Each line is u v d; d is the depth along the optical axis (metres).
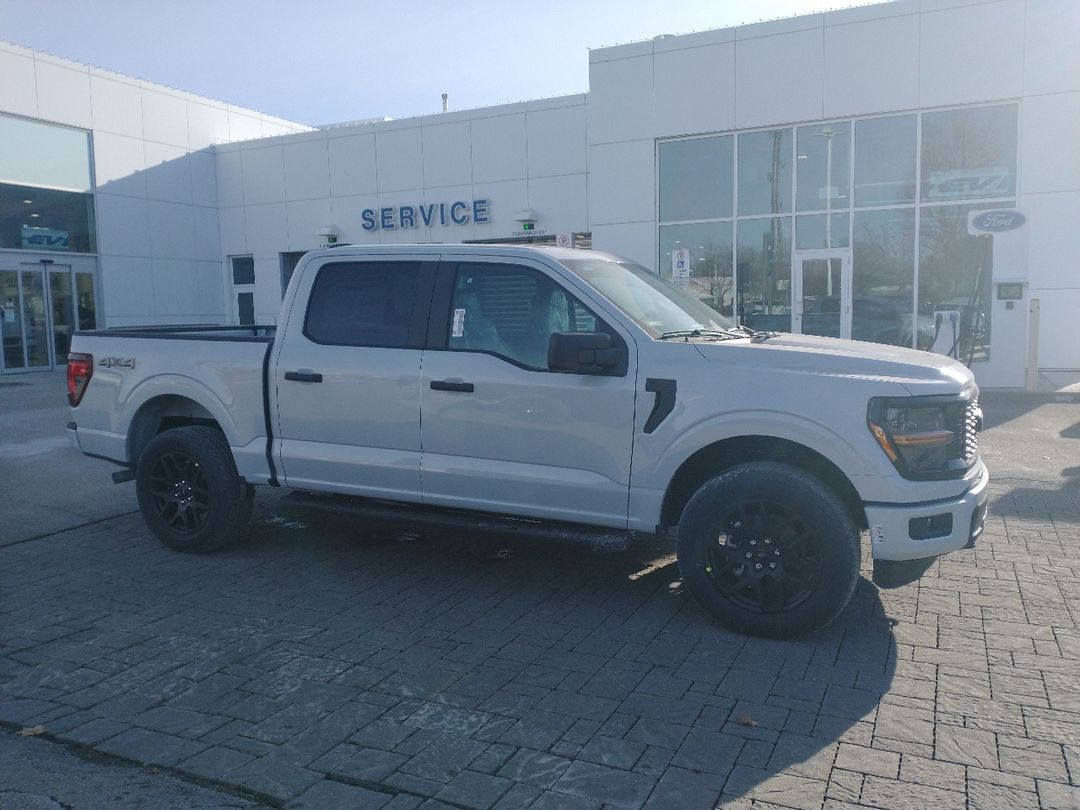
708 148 17.95
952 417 4.80
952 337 15.52
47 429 12.70
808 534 4.70
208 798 3.43
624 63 18.31
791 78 17.06
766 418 4.82
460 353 5.63
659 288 6.12
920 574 5.04
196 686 4.39
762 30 17.19
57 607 5.54
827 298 17.31
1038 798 3.32
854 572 4.66
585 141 22.02
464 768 3.60
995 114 15.91
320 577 6.08
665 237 18.45
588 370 5.08
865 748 3.70
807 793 3.37
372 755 3.71
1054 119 15.51
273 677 4.49
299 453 6.13
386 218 24.66
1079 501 7.74
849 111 16.70
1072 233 15.66
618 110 18.47
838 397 4.73
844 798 3.34
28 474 9.59
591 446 5.25
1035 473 8.85
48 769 3.65
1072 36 15.23
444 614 5.35
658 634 4.99
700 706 4.11
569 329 5.42
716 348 5.11
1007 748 3.69
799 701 4.14
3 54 21.08
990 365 15.70
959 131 16.14
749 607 4.88
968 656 4.61
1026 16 15.44
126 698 4.27
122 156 24.25
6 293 21.41
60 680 4.49
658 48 18.02
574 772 3.55
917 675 4.39
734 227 17.89
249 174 26.59
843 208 17.05
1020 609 5.25
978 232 15.61
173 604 5.58
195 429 6.61
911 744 3.73
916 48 16.16
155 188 25.27
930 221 16.48
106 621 5.30
